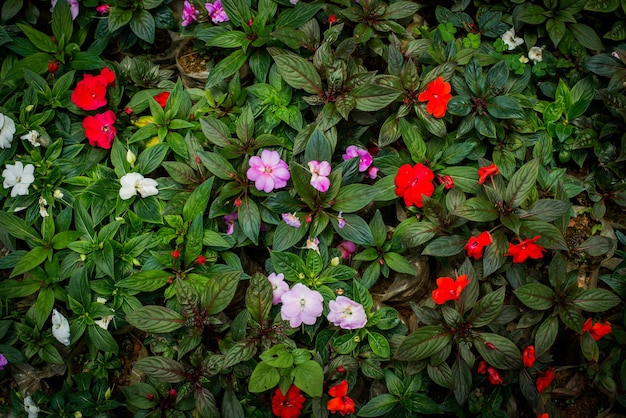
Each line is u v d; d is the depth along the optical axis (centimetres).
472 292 88
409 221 94
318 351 88
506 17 110
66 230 94
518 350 86
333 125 93
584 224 102
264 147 96
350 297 91
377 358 89
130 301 90
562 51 108
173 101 98
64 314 95
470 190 94
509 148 98
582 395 97
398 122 97
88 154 99
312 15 100
